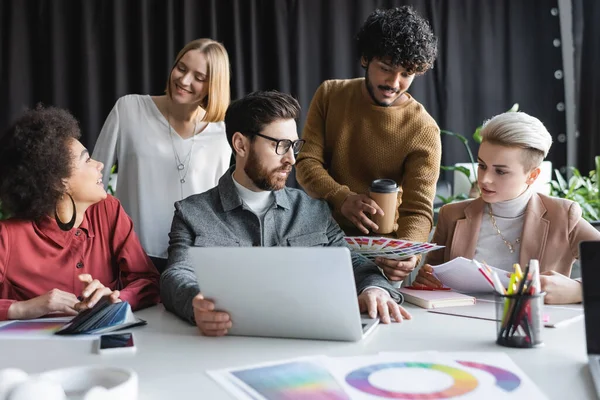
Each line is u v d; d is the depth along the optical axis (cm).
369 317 158
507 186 196
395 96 218
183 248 187
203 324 146
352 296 134
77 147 182
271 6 441
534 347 132
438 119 477
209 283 144
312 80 452
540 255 196
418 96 470
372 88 218
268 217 193
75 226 190
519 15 481
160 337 148
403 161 226
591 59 461
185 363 127
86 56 411
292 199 200
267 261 137
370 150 225
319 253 133
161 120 251
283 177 188
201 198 196
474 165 377
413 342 138
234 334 148
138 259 198
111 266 199
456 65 474
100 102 418
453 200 371
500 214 204
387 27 206
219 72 241
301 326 141
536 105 488
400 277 193
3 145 178
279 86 443
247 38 439
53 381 102
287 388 110
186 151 251
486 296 186
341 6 452
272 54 443
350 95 229
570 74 487
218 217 193
